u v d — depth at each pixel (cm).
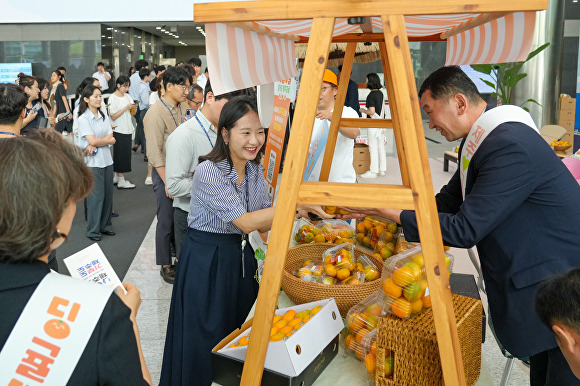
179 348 222
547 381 166
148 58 2392
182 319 221
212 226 217
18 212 89
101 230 551
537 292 122
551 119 662
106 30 1669
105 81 1491
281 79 158
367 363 152
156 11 1397
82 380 88
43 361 87
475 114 177
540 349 161
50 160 94
